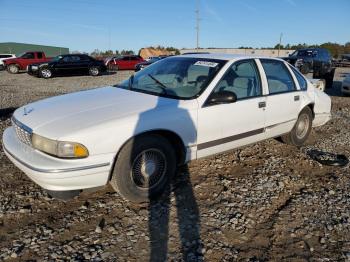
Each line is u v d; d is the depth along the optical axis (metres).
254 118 4.50
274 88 4.86
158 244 3.00
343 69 33.03
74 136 3.09
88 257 2.79
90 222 3.29
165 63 4.71
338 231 3.30
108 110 3.51
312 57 17.61
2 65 29.61
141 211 3.50
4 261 2.72
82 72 22.30
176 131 3.67
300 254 2.96
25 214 3.38
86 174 3.15
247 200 3.82
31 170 3.12
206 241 3.06
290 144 5.65
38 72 20.53
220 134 4.12
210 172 4.52
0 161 4.65
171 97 3.92
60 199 3.45
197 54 4.84
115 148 3.26
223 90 4.11
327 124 7.67
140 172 3.54
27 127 3.37
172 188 4.03
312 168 4.86
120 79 20.36
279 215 3.54
